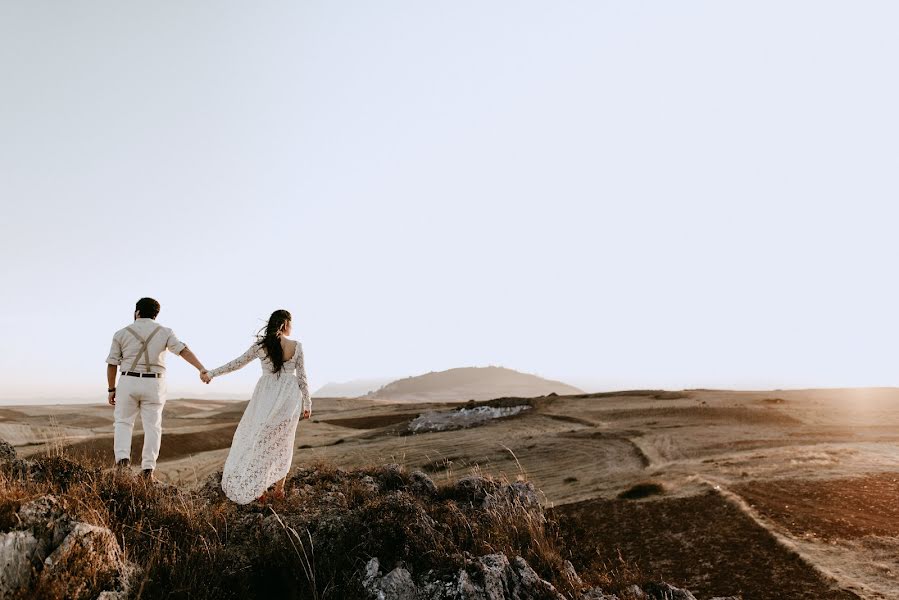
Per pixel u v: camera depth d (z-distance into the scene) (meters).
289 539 4.23
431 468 26.88
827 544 8.88
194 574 3.67
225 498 5.90
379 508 4.90
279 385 5.79
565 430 39.34
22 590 2.91
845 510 10.73
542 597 4.53
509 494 7.78
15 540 3.07
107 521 4.02
